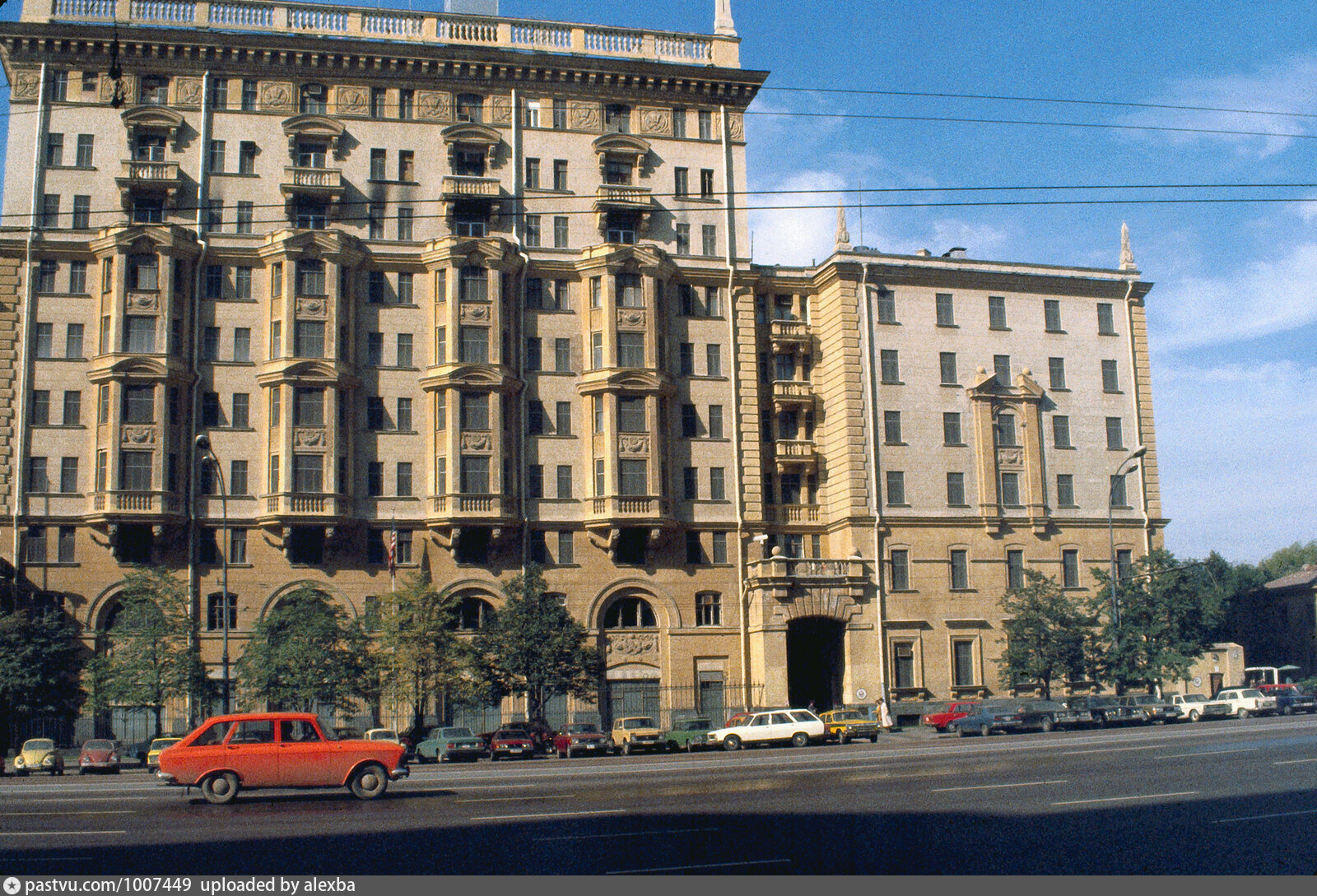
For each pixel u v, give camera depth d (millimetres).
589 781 31344
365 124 64875
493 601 62250
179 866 18000
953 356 69562
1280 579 113125
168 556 58906
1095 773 29484
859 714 56562
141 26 62062
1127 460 65062
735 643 64625
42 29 60844
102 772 48906
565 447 64375
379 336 63281
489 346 62750
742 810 23547
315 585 59906
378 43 64250
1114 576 64750
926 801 24297
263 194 62906
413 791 29266
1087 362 72125
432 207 64938
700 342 67562
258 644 55062
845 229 69625
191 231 61500
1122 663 64625
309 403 60594
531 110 67062
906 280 69562
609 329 64312
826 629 67438
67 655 55250
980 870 16750
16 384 58969
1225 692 66000
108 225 61094
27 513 57938
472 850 19141
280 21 63906
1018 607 65312
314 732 27875
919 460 67625
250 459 60719
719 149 69500
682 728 54688
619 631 63562
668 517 63688
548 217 66438
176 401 60000
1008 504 68812
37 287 60219
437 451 62281
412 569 61469
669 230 68062
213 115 63094
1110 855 17922
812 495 69000
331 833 21297
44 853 19453
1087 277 72500
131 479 58125
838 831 20500
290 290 60906
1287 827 20312
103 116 61875
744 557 65750
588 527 63469
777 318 70750
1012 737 49469
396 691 56875
